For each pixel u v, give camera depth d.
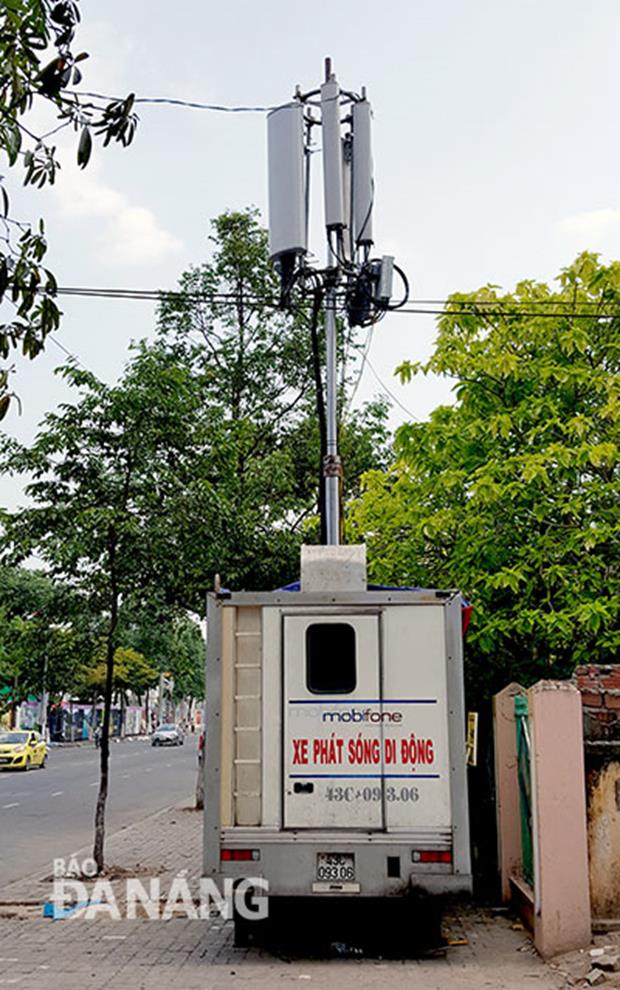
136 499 12.87
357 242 12.08
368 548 13.86
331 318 12.05
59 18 5.02
